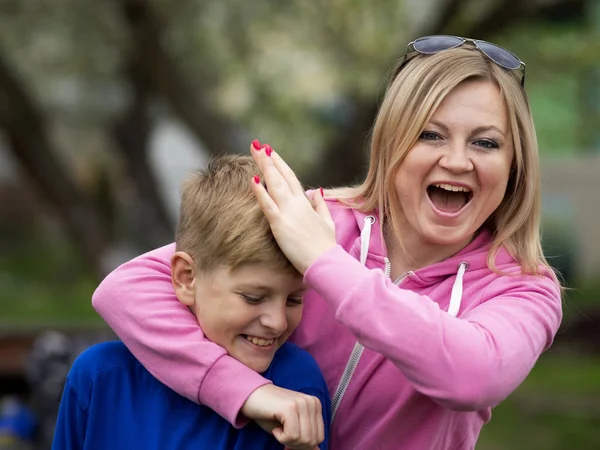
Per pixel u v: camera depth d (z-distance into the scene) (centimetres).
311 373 248
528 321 232
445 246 261
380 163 266
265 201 228
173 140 1900
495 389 217
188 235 241
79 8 1100
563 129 1884
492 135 245
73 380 253
